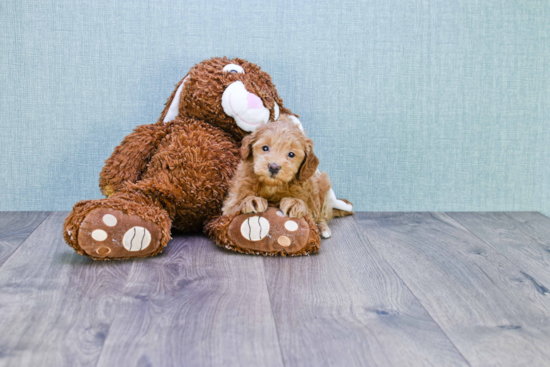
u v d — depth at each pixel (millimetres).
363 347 920
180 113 1653
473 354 905
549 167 2045
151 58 1874
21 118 1869
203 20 1868
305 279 1249
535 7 1950
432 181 2031
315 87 1941
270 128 1408
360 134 1984
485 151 2027
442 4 1925
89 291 1144
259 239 1399
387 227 1774
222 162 1539
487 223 1864
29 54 1831
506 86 1993
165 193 1483
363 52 1931
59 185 1929
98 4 1825
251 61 1905
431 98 1979
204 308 1065
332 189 1947
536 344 946
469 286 1231
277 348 909
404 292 1182
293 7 1886
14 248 1446
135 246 1329
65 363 844
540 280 1282
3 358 854
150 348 898
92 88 1874
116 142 1917
